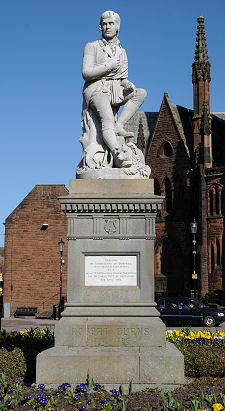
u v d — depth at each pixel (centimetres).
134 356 920
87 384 856
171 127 6806
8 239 4788
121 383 913
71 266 1002
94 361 916
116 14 1144
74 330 968
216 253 5950
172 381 916
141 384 913
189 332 1466
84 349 946
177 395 838
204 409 724
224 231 5888
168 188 6775
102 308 990
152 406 776
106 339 966
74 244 1007
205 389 878
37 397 791
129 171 1050
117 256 1007
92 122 1125
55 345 966
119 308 990
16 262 4753
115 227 1006
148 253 1004
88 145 1116
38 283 4719
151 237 1002
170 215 6638
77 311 984
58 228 4759
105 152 1098
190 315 3316
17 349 1084
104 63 1109
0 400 794
